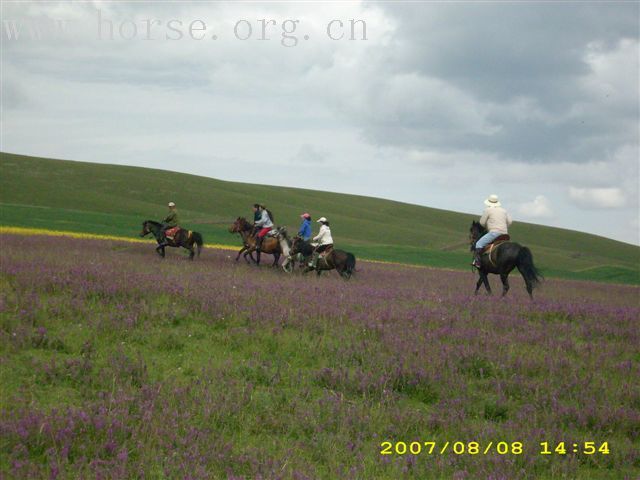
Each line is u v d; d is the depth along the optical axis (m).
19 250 23.77
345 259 23.36
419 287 22.34
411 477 6.45
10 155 112.44
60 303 12.22
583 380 9.84
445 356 10.55
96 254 24.44
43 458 6.16
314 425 7.52
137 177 109.69
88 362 8.88
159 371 9.30
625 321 15.70
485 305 16.72
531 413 8.43
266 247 27.06
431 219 134.38
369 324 12.60
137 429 6.72
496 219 19.70
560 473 6.76
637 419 8.23
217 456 6.42
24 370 8.70
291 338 11.38
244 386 8.70
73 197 86.44
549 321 15.52
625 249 129.62
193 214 85.56
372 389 8.92
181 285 14.88
